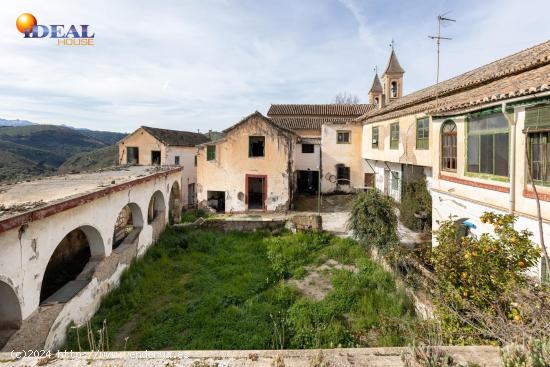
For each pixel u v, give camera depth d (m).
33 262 6.02
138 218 12.06
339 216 17.80
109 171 14.77
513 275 4.64
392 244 10.19
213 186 19.55
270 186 19.06
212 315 8.12
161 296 9.25
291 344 6.88
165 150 25.28
